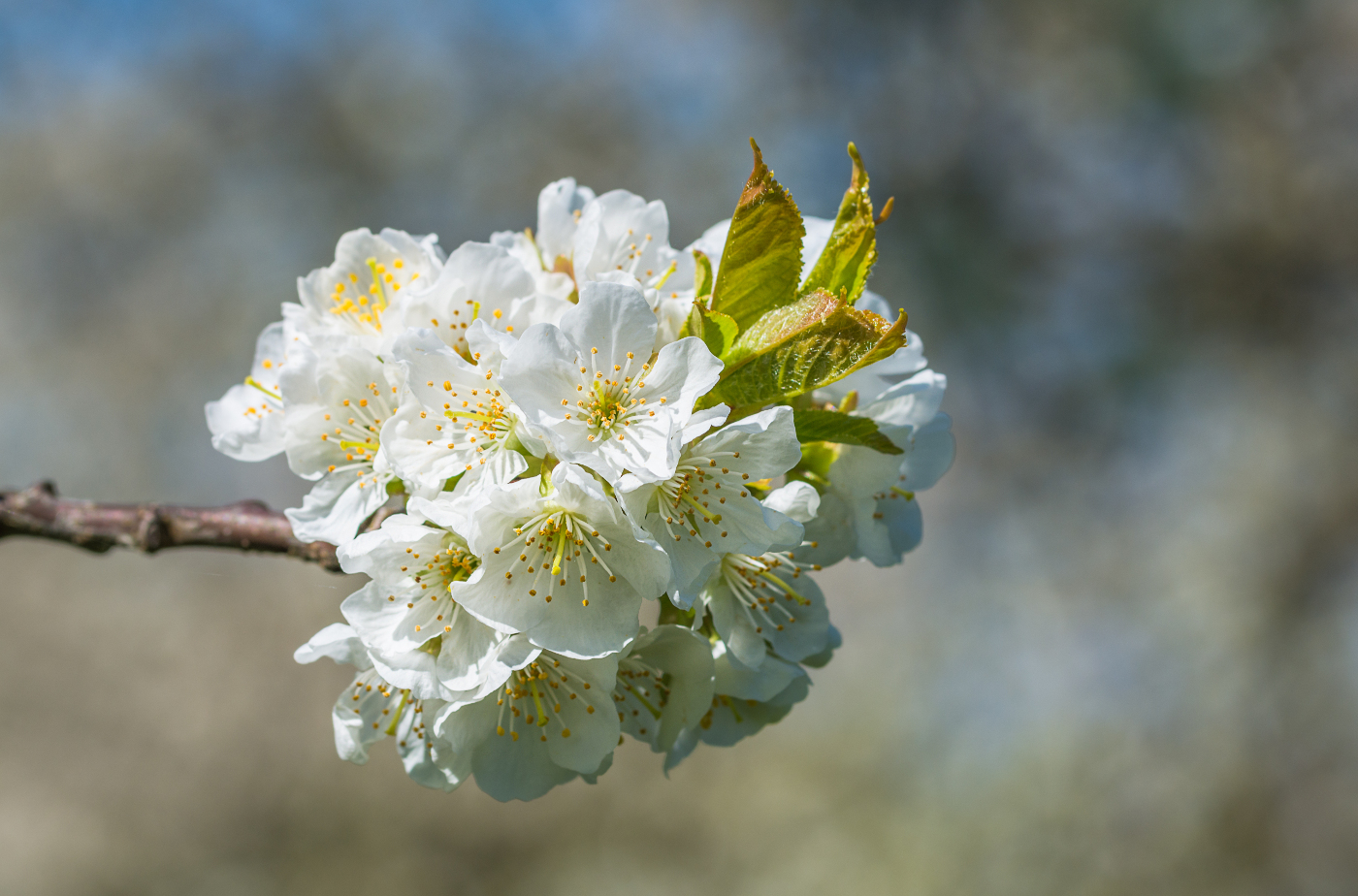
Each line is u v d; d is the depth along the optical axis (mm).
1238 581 1346
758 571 495
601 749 489
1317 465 1381
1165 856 1243
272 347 524
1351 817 1227
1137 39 1443
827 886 1387
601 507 473
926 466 524
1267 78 1443
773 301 479
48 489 527
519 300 488
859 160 479
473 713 484
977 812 1351
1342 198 1432
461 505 475
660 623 497
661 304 485
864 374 511
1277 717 1288
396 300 494
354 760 495
